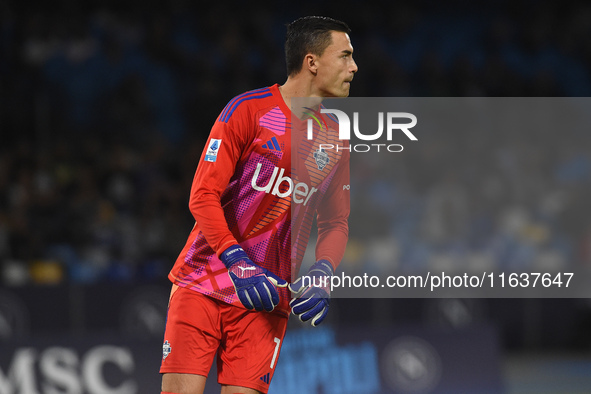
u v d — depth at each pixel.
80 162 33.50
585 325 31.20
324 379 22.03
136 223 29.62
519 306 30.39
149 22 42.06
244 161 10.37
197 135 37.78
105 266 27.27
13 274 26.19
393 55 45.69
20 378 20.69
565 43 47.12
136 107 36.78
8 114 35.25
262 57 42.59
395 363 22.84
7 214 28.48
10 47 37.72
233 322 10.60
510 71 42.78
